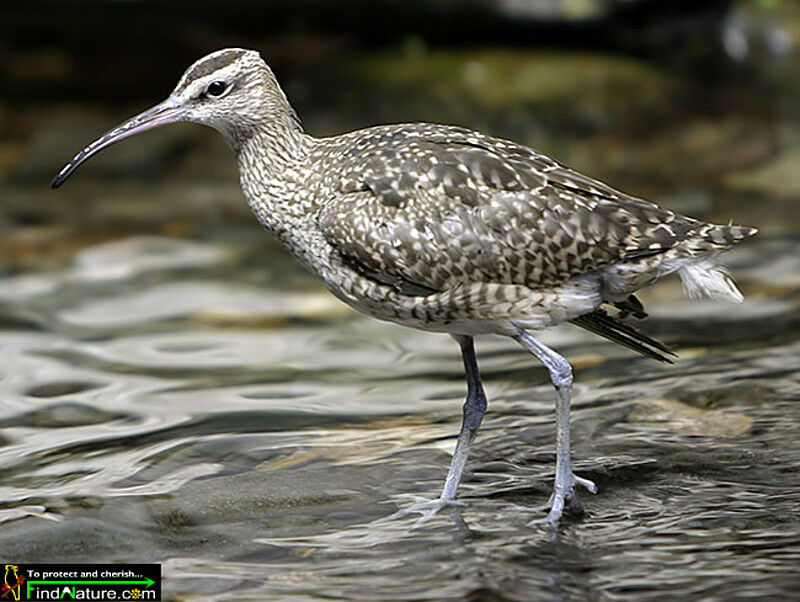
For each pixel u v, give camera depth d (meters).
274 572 9.80
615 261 10.66
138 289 17.64
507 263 10.66
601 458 11.76
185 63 28.11
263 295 17.39
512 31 26.89
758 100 25.92
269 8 27.52
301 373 14.56
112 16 28.09
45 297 17.30
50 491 11.36
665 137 24.11
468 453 11.27
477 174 10.77
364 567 9.85
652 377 13.73
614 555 9.89
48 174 23.08
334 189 11.17
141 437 12.64
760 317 15.59
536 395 13.55
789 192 21.25
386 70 26.03
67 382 14.33
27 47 28.58
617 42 27.08
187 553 10.18
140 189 22.36
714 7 27.22
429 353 15.20
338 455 12.09
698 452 11.78
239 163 11.94
